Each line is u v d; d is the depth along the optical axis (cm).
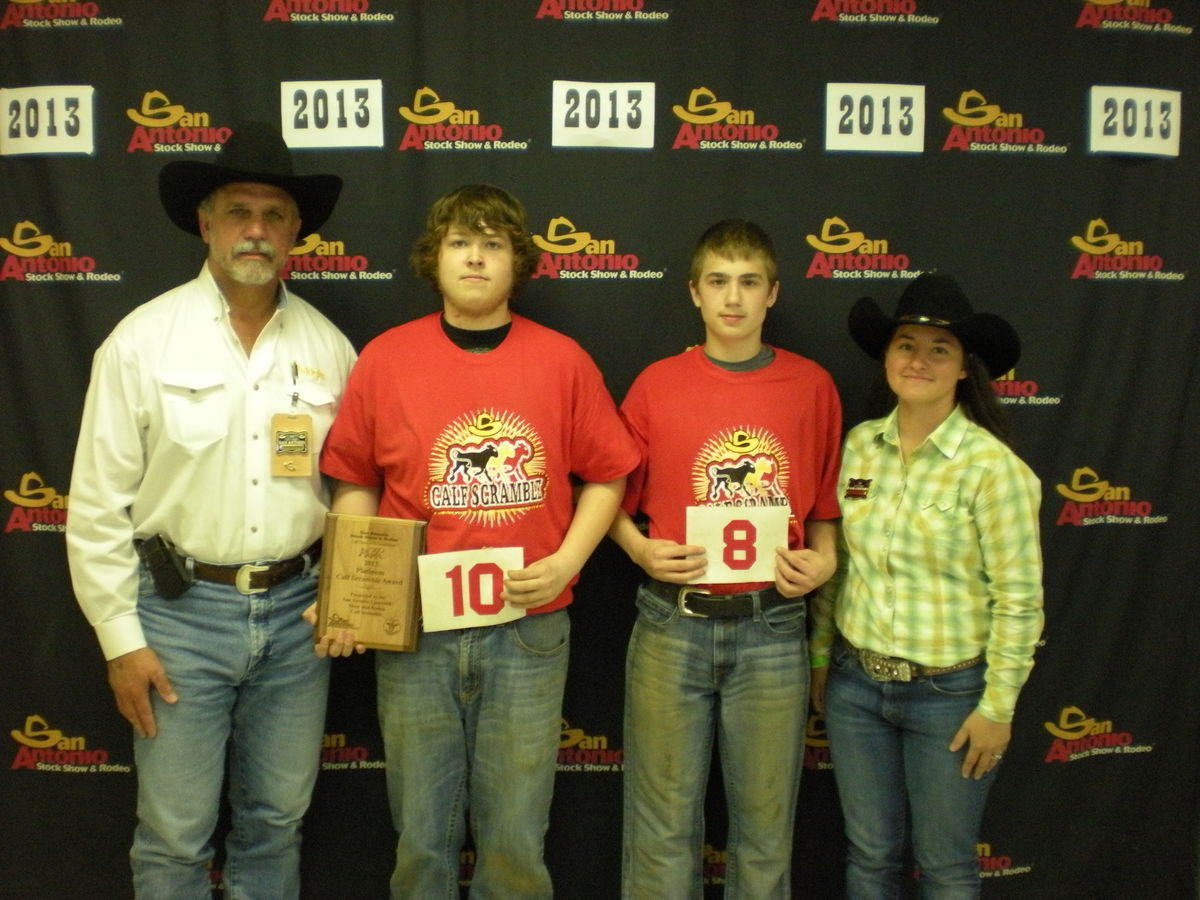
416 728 175
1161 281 220
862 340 192
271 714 184
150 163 211
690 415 183
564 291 215
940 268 217
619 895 227
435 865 181
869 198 215
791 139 213
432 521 173
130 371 170
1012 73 214
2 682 222
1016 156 215
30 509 218
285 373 178
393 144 211
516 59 209
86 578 170
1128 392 222
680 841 188
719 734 190
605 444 180
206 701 176
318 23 208
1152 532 226
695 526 180
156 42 208
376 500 186
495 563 171
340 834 224
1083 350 221
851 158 214
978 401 176
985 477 166
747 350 187
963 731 168
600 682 222
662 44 210
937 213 216
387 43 209
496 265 171
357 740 223
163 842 175
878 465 179
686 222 214
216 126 210
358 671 221
